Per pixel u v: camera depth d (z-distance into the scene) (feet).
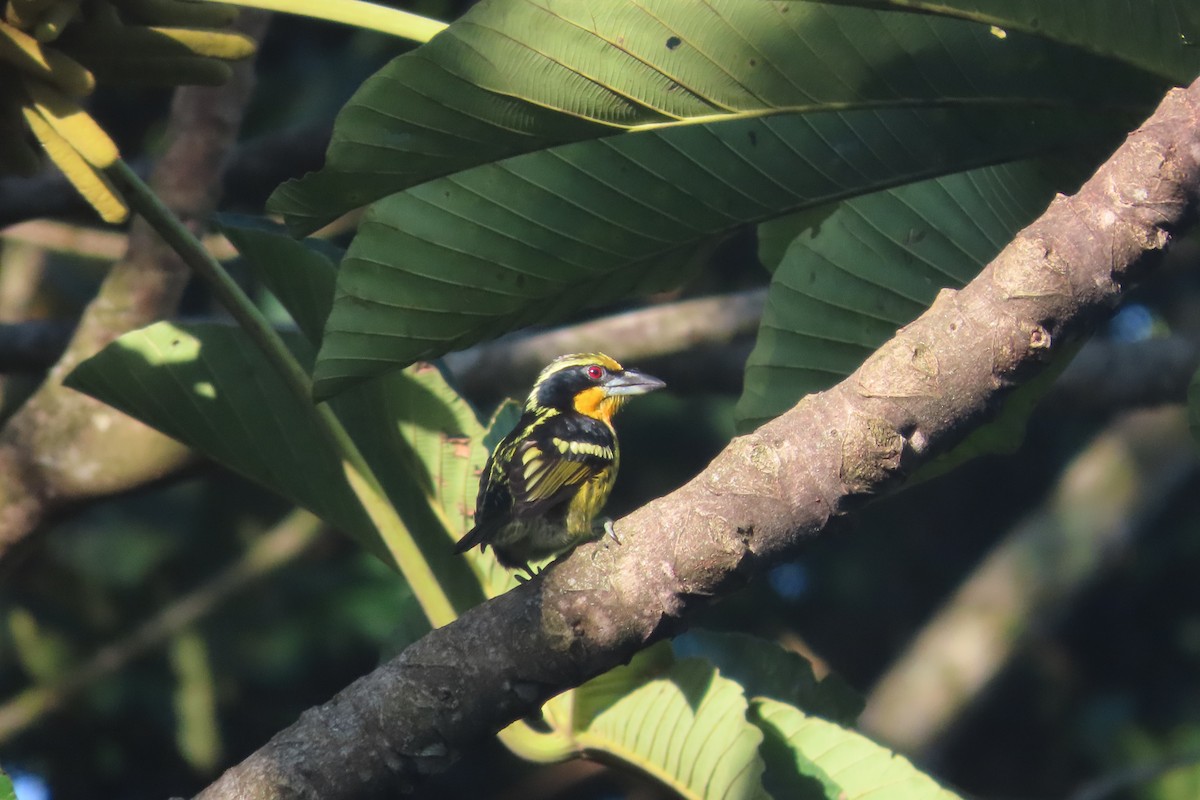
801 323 22.65
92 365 23.86
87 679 55.36
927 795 21.38
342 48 58.59
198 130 33.83
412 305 19.81
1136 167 16.35
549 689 15.24
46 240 46.83
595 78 17.94
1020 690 78.69
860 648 75.97
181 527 59.52
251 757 14.98
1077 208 16.35
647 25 17.70
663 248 20.51
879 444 15.51
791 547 15.55
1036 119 20.22
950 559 79.15
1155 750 74.28
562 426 26.12
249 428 24.25
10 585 56.85
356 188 18.47
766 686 26.25
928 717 65.36
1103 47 19.04
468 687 15.07
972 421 15.87
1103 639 78.84
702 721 20.62
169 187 33.63
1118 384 41.60
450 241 19.47
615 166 19.30
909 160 20.42
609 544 15.42
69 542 57.67
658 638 15.39
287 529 57.93
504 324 20.68
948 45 18.98
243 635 59.00
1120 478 69.72
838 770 21.67
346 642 59.67
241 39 19.48
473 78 17.46
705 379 41.37
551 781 64.13
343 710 15.07
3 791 14.43
